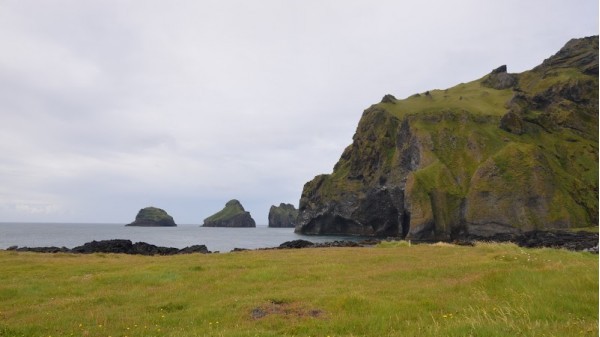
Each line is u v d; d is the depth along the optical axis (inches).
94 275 1069.1
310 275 975.6
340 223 7568.9
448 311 581.0
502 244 1680.6
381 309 597.6
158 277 1002.7
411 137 6811.0
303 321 553.6
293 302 677.3
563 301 584.1
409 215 5885.8
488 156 6067.9
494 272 800.9
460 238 5452.8
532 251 1396.4
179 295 780.0
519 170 5516.7
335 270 1058.1
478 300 632.4
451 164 6205.7
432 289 745.0
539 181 5344.5
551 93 7377.0
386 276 932.6
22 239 5329.7
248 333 481.7
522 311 535.5
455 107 7401.6
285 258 1403.8
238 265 1219.2
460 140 6496.1
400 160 6825.8
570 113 6870.1
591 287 656.4
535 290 656.4
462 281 805.9
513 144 5930.1
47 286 911.0
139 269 1176.2
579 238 3907.5
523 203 5246.1
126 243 2792.8
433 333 438.0
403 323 521.0
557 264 893.2
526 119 6820.9
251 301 687.1
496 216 5290.4
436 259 1227.2
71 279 1012.5
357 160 7785.4
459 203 5654.5
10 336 512.7
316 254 1545.3
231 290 815.7
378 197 6727.4
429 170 6043.3
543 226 5123.0
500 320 477.4
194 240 5428.2
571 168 6136.8
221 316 601.9
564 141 6565.0
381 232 6727.4
